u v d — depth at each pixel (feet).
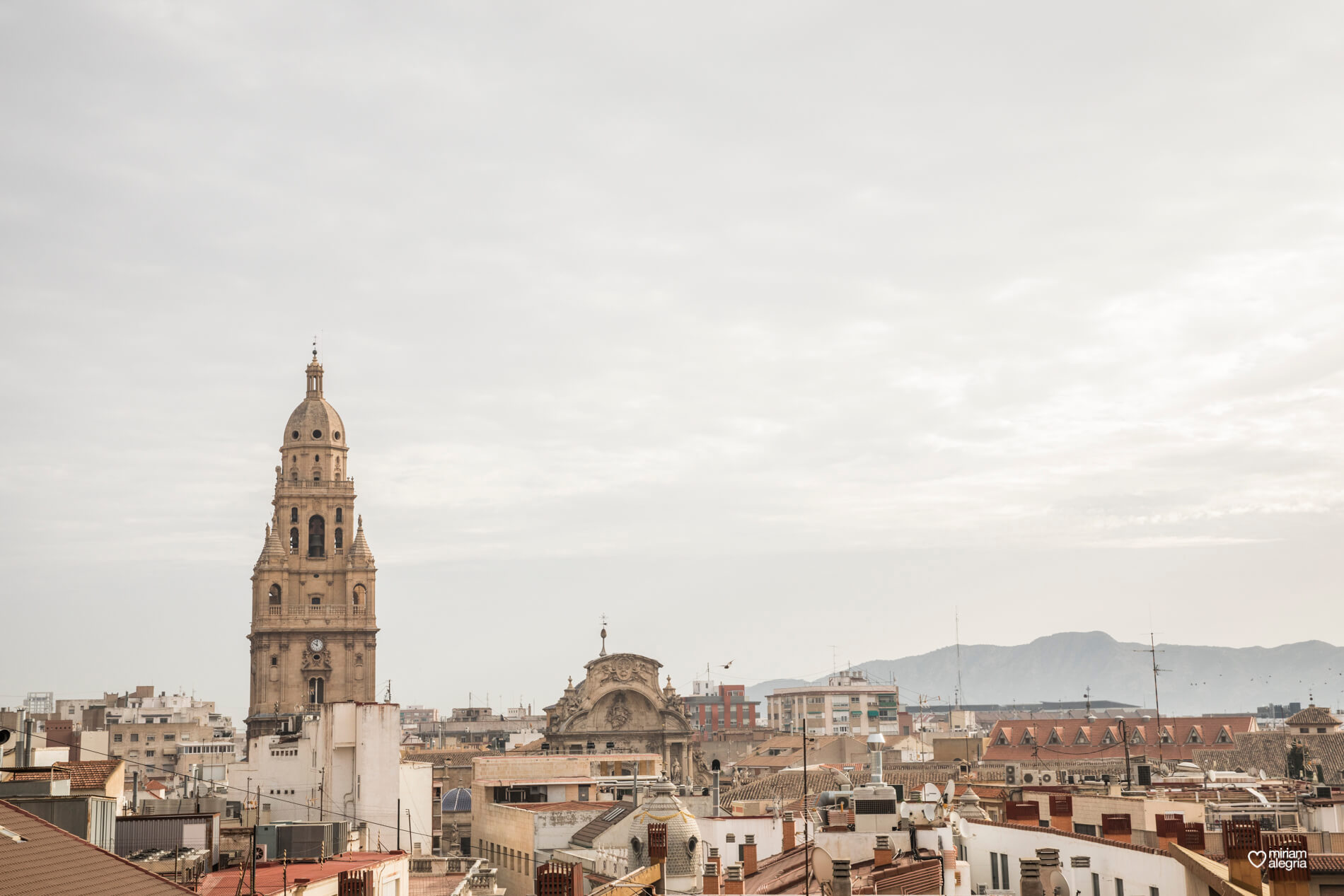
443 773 551.18
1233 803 286.46
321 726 422.82
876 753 258.16
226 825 293.02
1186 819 261.44
